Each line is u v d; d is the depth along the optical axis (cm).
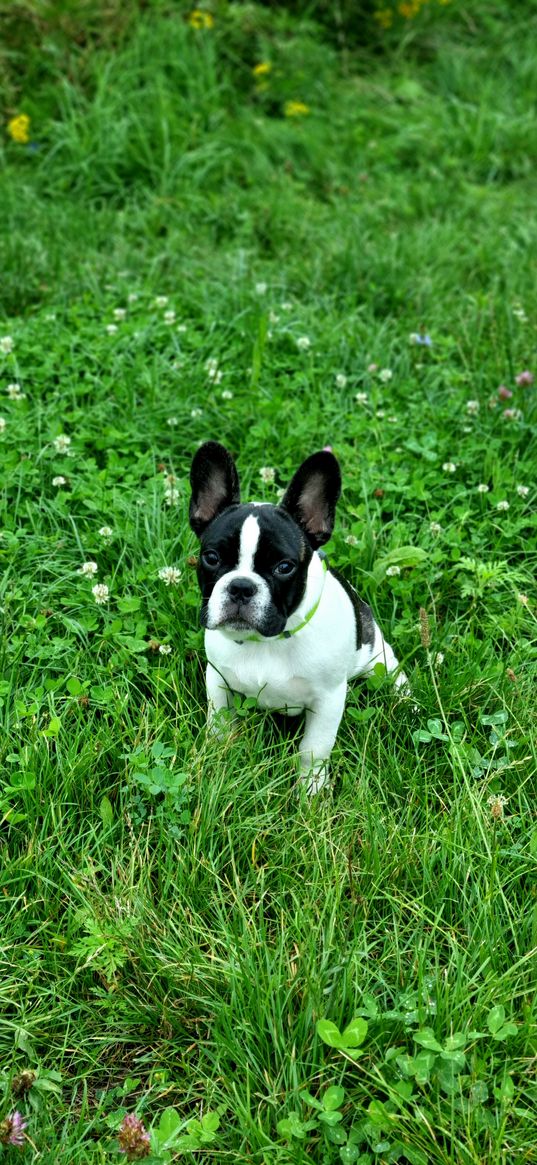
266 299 257
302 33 377
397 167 341
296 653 162
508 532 202
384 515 209
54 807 163
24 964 154
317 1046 144
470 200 317
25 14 340
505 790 170
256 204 305
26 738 170
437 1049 141
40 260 270
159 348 241
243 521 157
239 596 154
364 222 299
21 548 196
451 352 246
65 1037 150
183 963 151
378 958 154
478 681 179
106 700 174
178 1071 149
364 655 176
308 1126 139
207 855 160
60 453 213
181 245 283
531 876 159
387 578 193
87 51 342
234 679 167
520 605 192
